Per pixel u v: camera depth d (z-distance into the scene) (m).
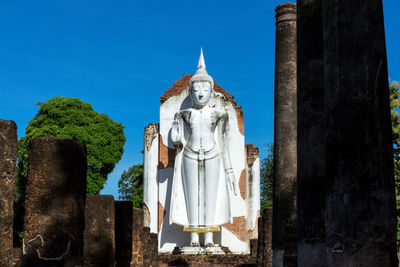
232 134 35.25
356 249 6.25
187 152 33.69
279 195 12.34
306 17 8.76
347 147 6.39
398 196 26.42
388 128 6.47
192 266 30.56
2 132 9.13
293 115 12.70
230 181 33.34
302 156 8.52
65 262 10.87
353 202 6.31
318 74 8.59
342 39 6.58
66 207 11.07
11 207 9.20
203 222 33.00
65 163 11.20
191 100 35.12
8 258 9.00
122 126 42.84
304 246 8.28
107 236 15.50
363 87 6.46
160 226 34.19
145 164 35.06
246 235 34.56
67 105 41.53
